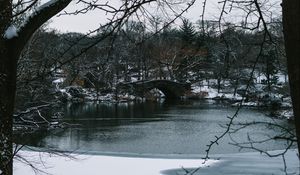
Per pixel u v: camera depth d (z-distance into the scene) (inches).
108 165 550.0
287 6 104.1
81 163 556.1
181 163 553.9
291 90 105.4
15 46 169.0
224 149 1008.2
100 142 1143.6
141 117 1745.8
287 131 147.0
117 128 1430.9
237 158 565.6
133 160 582.9
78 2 139.2
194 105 2100.1
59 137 1108.5
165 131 1373.0
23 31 168.1
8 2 164.1
